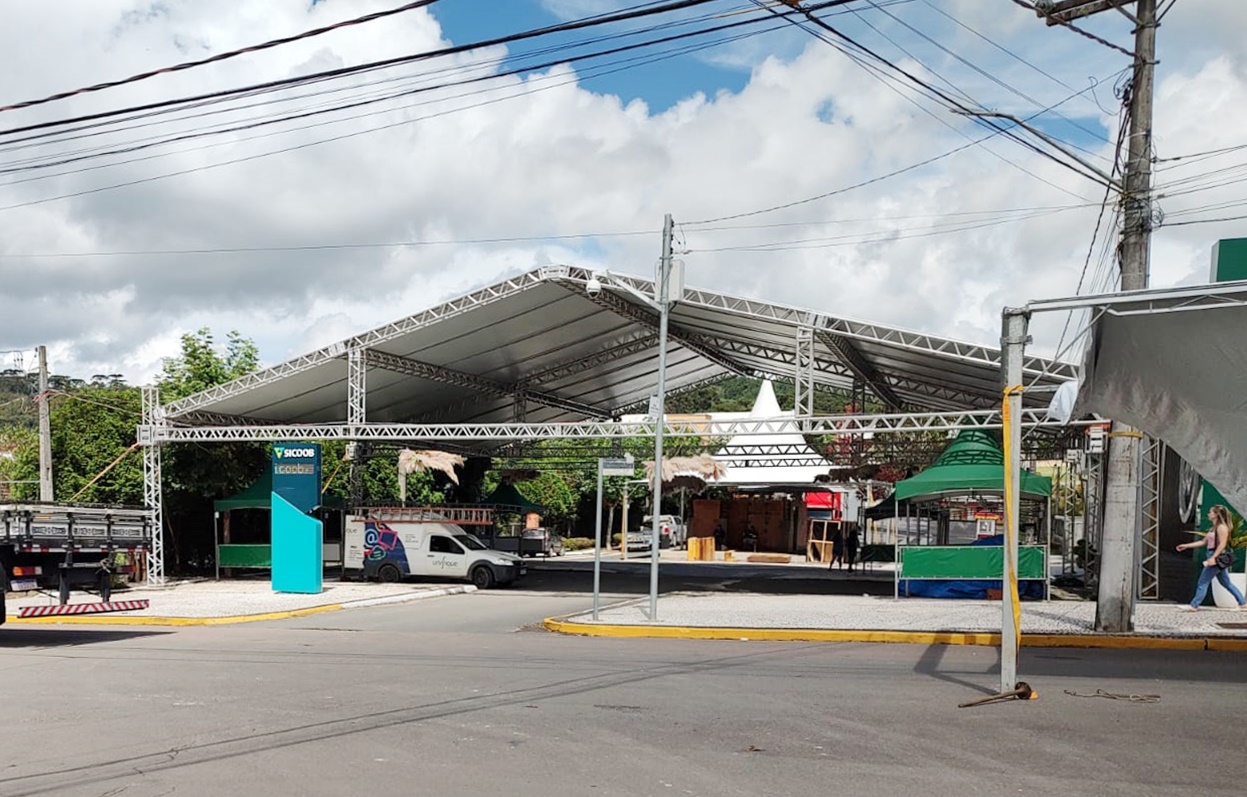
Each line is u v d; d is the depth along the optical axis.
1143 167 14.77
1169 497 22.64
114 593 26.58
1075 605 20.72
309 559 26.81
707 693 10.55
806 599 23.77
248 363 37.72
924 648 14.80
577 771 7.27
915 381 32.53
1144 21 14.64
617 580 32.75
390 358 29.92
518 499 43.06
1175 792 6.68
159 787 6.90
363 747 8.06
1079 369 12.27
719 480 46.47
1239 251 19.39
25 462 33.81
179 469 33.12
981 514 37.94
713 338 33.06
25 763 7.64
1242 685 10.87
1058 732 8.49
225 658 14.05
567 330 31.16
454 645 15.71
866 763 7.48
